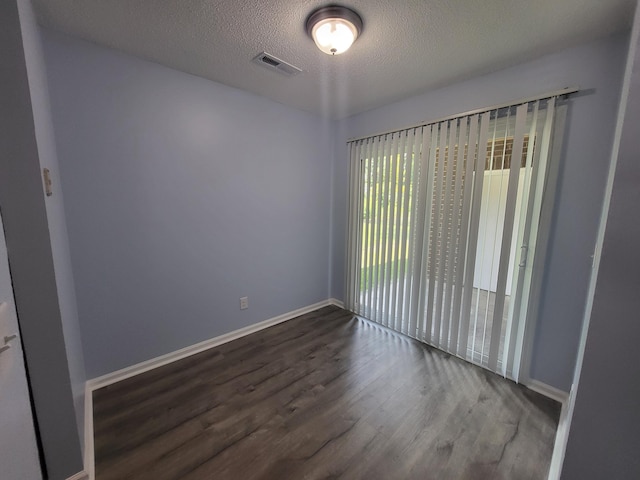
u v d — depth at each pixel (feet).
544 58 5.79
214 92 7.39
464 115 6.89
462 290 7.32
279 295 9.76
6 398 2.85
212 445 4.76
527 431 5.10
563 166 5.69
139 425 5.18
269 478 4.20
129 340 6.63
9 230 3.26
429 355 7.66
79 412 4.45
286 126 9.12
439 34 5.16
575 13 4.54
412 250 8.37
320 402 5.82
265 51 5.84
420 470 4.33
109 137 5.95
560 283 5.90
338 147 10.54
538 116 5.89
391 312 9.12
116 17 4.78
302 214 10.08
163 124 6.65
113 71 5.87
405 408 5.67
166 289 7.13
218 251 8.01
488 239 6.75
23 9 3.46
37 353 3.58
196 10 4.61
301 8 4.55
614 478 2.33
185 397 5.96
